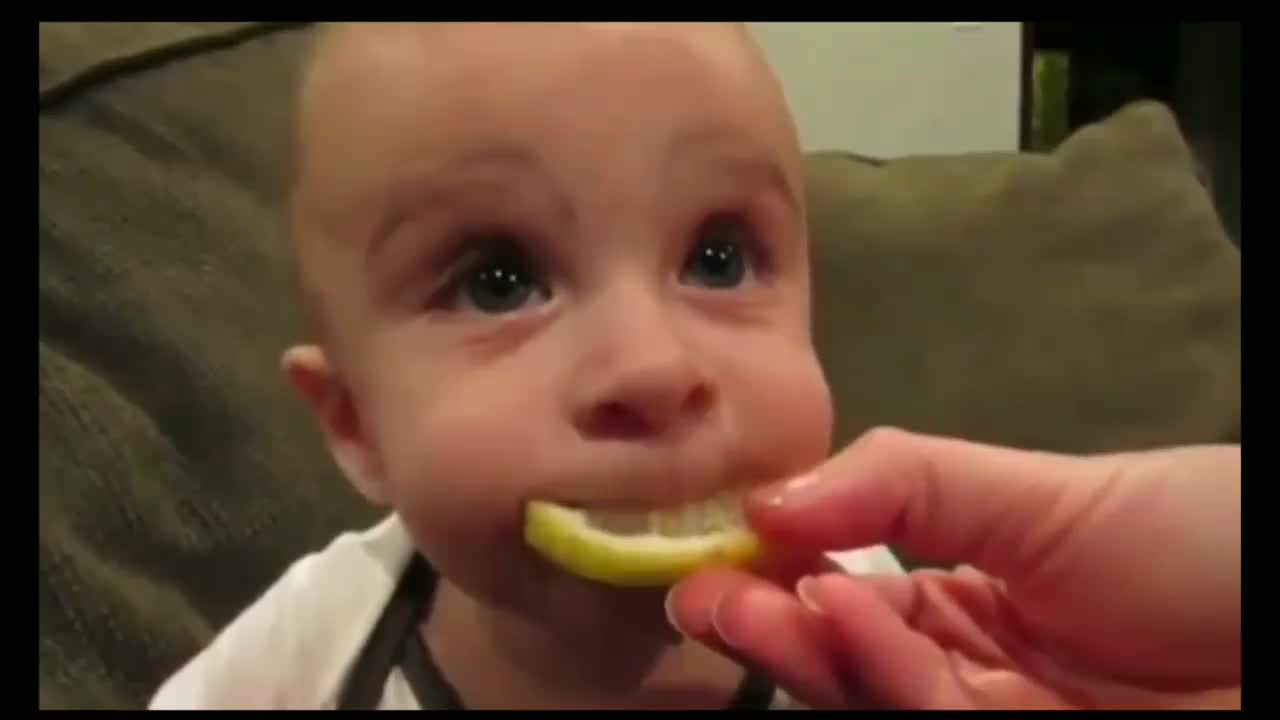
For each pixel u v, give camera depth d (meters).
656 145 0.52
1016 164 1.12
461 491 0.53
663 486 0.51
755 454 0.53
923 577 0.61
